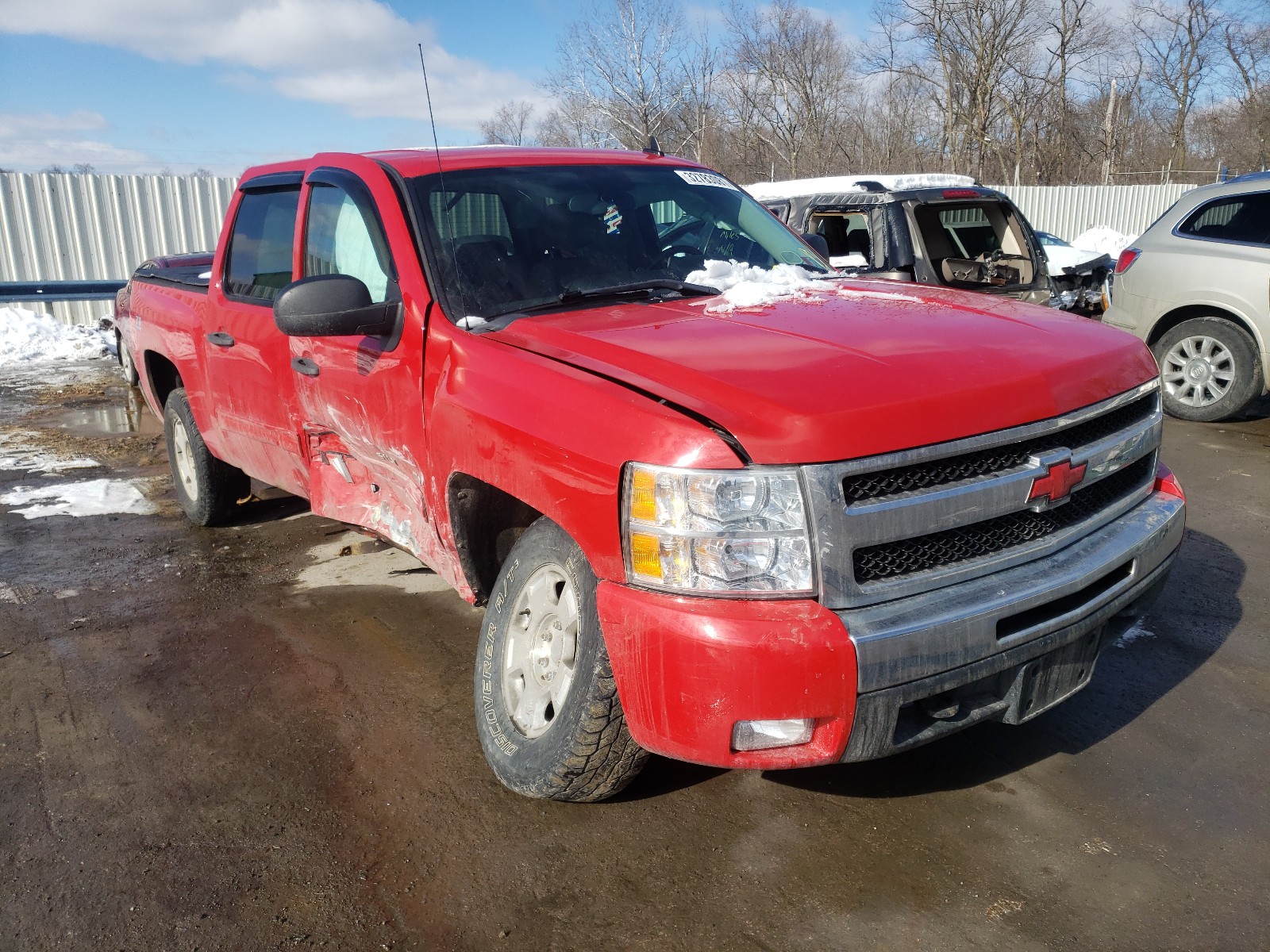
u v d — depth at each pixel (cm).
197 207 1559
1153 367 296
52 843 278
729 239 390
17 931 244
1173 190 2592
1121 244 2242
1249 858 255
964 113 3316
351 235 362
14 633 422
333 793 298
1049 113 3412
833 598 220
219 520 555
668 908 245
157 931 243
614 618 232
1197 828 268
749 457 219
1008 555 244
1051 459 246
